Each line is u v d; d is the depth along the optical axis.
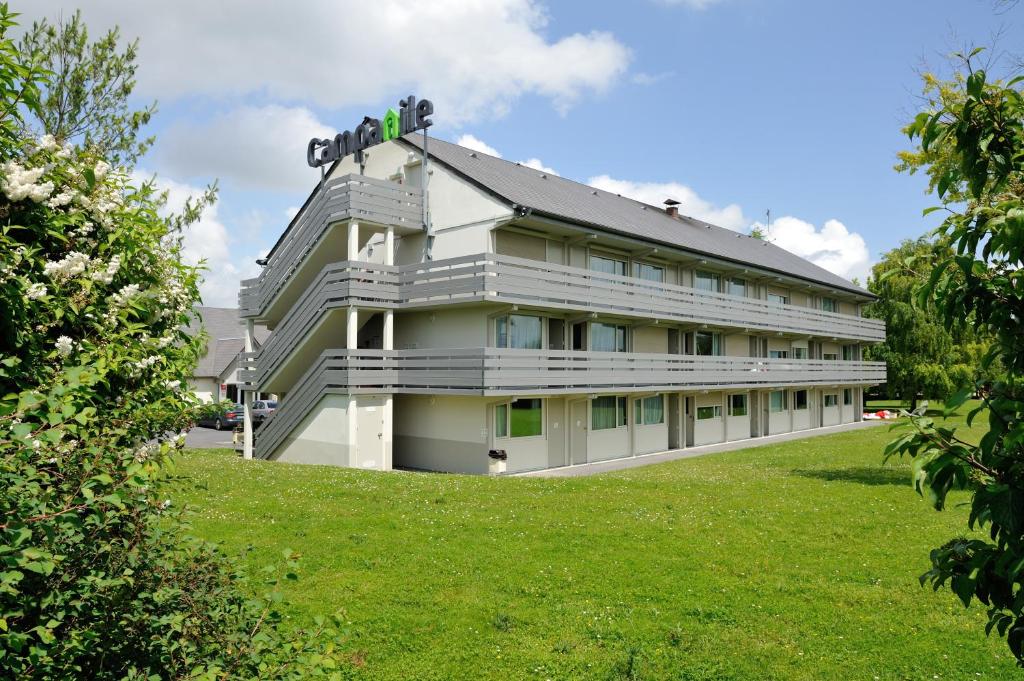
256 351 24.00
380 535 10.79
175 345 5.44
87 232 4.71
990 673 6.54
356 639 7.18
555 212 21.17
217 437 34.44
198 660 3.54
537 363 20.55
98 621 3.28
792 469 19.95
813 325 35.78
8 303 3.67
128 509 3.62
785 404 37.75
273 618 4.06
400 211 21.81
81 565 3.25
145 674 3.30
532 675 6.56
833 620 7.75
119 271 4.76
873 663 6.77
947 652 6.96
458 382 19.66
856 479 17.38
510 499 13.82
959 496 14.48
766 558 9.88
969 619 7.73
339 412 20.55
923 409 2.99
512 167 28.28
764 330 31.98
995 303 3.06
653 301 25.03
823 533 11.29
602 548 10.33
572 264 23.75
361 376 20.31
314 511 12.08
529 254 22.25
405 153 23.42
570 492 14.80
